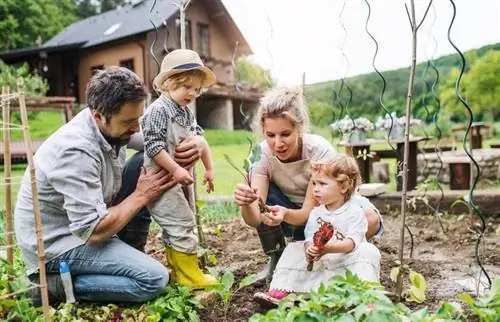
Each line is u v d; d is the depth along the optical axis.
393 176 8.03
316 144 2.88
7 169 2.63
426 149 8.20
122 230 2.85
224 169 8.84
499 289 2.23
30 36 34.94
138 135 2.87
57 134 2.48
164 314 2.42
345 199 2.61
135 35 20.62
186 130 2.78
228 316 2.51
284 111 2.61
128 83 2.35
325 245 2.37
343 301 2.02
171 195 2.65
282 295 2.54
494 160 7.37
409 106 2.37
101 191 2.46
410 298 2.62
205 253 3.16
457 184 6.98
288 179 2.91
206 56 22.92
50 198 2.45
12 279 2.56
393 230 4.62
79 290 2.54
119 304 2.58
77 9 46.66
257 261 3.55
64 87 25.27
